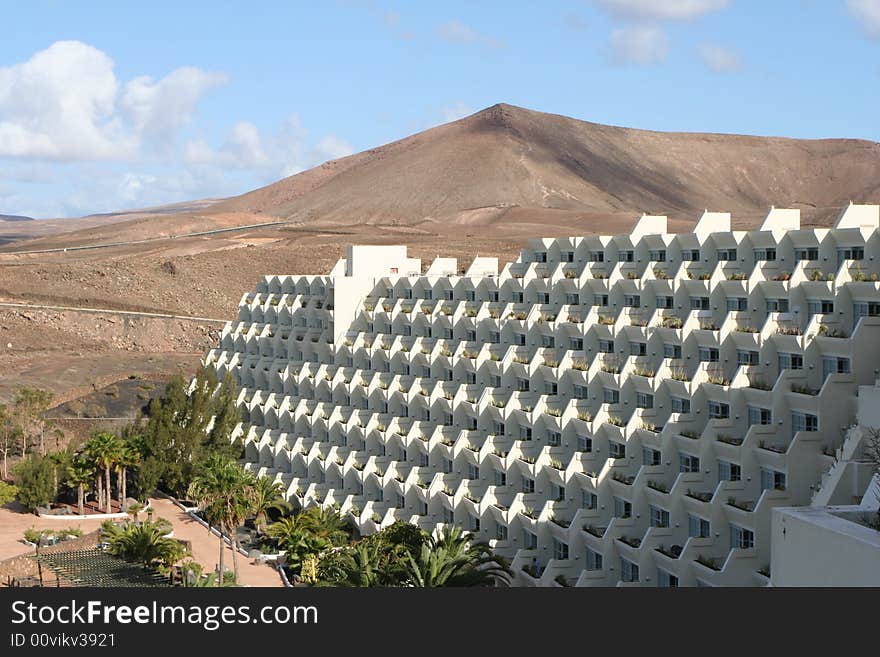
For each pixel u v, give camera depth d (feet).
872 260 236.84
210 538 353.72
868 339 225.35
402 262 422.41
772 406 237.25
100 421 500.33
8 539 345.31
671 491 250.37
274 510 382.63
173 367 648.38
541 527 282.97
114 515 378.32
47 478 379.76
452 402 337.72
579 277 320.50
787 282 248.93
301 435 405.18
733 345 257.75
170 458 396.16
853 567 141.49
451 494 322.96
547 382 312.29
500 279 345.92
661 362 274.36
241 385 467.11
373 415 368.27
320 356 415.44
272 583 306.14
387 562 269.03
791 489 227.20
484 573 247.70
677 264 289.12
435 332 366.02
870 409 209.36
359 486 365.20
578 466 282.56
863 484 202.59
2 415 445.78
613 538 261.65
